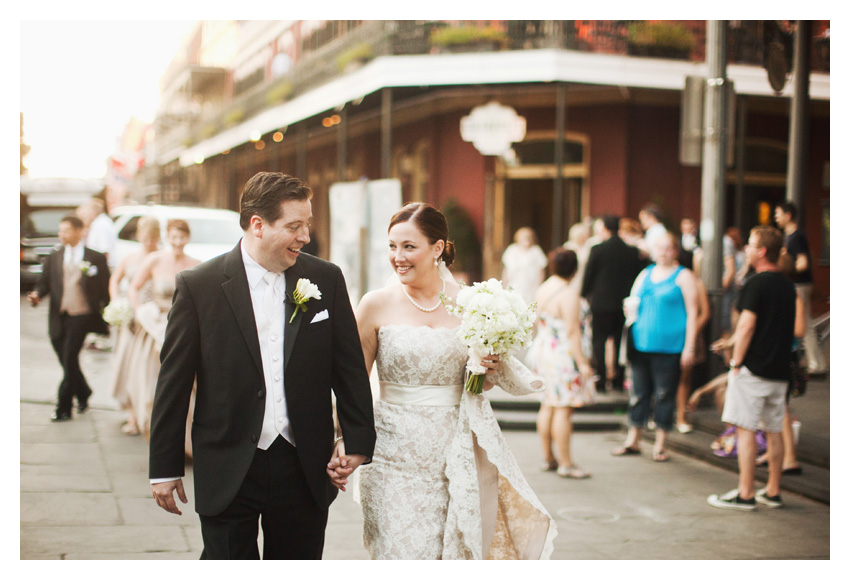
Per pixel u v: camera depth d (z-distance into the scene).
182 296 2.92
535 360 6.83
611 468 6.95
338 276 3.12
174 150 36.12
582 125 15.91
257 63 27.55
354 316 3.14
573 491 6.24
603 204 15.83
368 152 21.69
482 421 3.30
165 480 2.85
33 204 21.58
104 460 6.47
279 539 3.01
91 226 12.61
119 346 7.34
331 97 17.08
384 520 3.21
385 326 3.34
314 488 2.94
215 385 2.88
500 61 14.05
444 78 14.33
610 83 14.01
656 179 15.81
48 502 5.41
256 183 2.93
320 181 25.69
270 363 2.92
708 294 8.79
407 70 14.48
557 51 13.74
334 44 18.39
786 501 6.00
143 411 6.85
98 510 5.29
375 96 16.42
